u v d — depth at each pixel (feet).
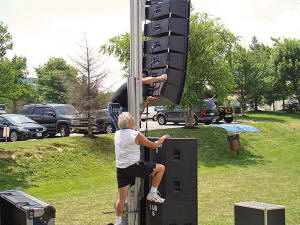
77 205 29.86
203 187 38.01
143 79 18.84
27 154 44.24
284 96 145.38
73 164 45.68
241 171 48.83
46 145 48.16
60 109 67.92
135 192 18.30
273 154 61.72
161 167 16.55
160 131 65.98
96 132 77.97
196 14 64.54
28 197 16.24
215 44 63.36
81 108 56.70
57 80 192.85
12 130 62.80
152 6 19.36
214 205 29.66
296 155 60.54
